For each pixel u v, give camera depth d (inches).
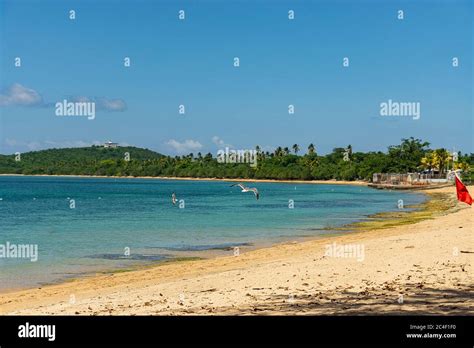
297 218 2140.7
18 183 7421.3
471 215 1855.3
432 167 6939.0
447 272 716.7
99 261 1087.0
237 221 1999.3
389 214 2332.7
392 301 557.6
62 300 710.5
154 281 840.3
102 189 5634.8
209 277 783.7
